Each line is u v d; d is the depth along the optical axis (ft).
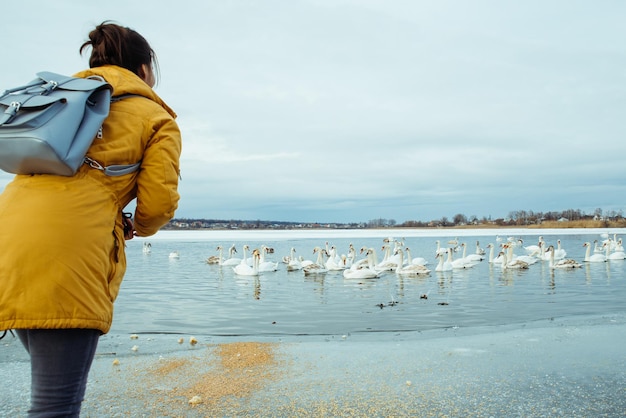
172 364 23.38
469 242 213.25
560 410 17.13
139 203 9.96
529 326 35.58
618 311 43.98
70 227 8.64
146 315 44.34
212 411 17.04
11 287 8.32
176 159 10.14
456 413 16.89
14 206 8.70
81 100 8.89
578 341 28.02
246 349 26.73
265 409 17.24
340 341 30.04
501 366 22.70
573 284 67.41
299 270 96.89
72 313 8.49
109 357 25.27
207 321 40.91
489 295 56.65
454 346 27.25
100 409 17.22
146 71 11.46
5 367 23.06
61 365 8.63
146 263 114.32
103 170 9.29
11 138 8.22
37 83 9.32
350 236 308.19
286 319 41.60
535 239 231.30
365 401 18.04
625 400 18.04
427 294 58.29
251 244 208.13
